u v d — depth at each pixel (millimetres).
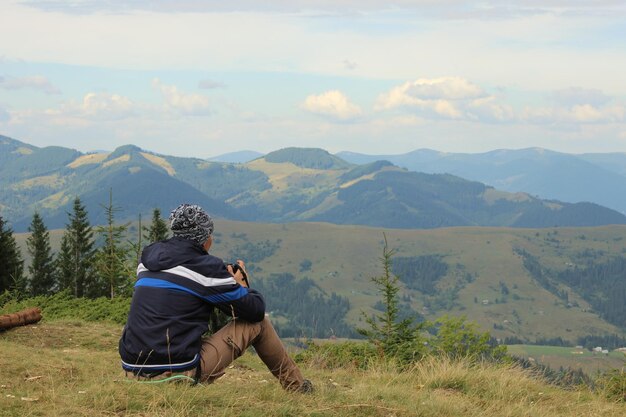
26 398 5191
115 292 33281
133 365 5086
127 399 4875
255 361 12266
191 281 4992
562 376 9906
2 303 30750
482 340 12320
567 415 7820
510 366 9969
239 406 5207
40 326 15203
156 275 5043
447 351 12438
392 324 14023
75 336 14445
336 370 10672
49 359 9094
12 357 8742
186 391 4988
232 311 5129
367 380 9180
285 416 5211
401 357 12828
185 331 5012
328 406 5684
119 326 17203
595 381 9711
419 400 6859
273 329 5641
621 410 8375
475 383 8953
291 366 5863
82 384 6180
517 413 7422
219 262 5105
